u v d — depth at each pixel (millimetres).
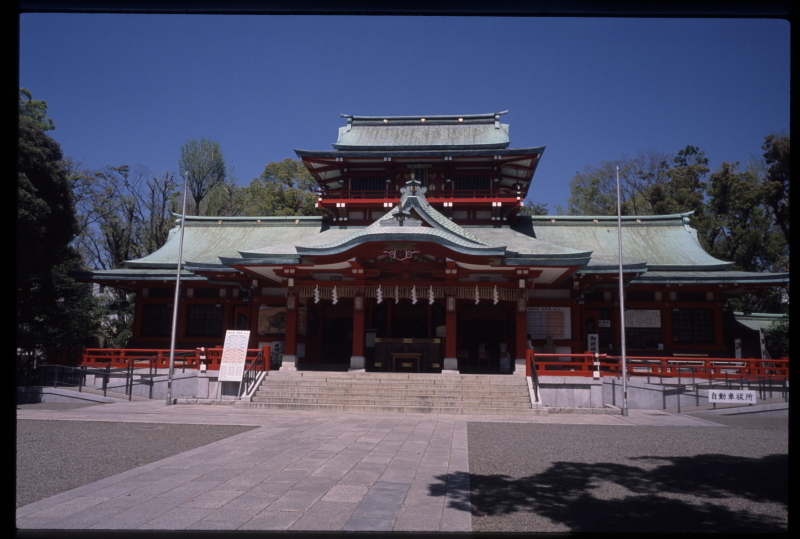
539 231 36031
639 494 9102
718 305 31406
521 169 36156
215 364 26141
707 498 8875
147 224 53469
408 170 35344
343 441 14125
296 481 9648
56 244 30578
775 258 46188
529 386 23125
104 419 18500
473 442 14539
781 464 11703
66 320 29484
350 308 33000
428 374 24406
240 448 12984
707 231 48562
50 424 17438
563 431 16828
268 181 60812
